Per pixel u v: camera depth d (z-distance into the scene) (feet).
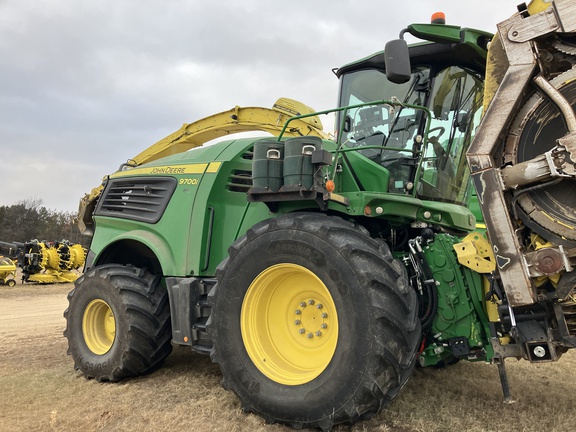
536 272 8.89
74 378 15.17
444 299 11.00
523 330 9.34
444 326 10.94
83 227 23.31
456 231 13.80
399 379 9.61
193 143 22.99
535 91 9.36
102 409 11.79
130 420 11.00
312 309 11.26
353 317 9.65
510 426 10.18
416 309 10.16
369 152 13.83
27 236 188.14
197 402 12.02
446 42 12.66
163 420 10.87
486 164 9.43
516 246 9.09
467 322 10.76
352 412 9.49
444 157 13.85
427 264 11.30
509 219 9.19
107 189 18.51
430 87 13.44
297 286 11.37
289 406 10.15
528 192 9.16
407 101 13.61
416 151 13.06
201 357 17.37
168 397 12.68
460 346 10.74
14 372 15.98
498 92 9.45
